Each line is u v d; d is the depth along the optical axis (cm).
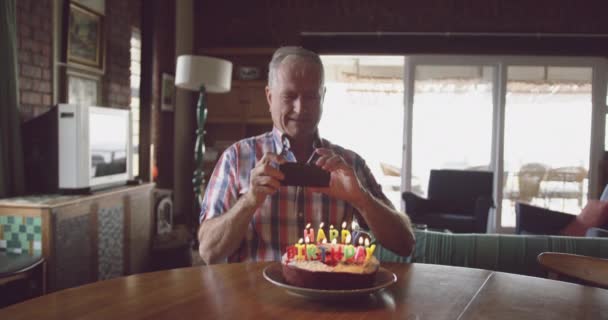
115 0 369
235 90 546
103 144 287
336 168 123
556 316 93
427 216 455
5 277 193
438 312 94
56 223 229
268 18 558
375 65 829
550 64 554
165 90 472
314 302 98
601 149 557
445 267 128
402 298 102
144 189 331
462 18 548
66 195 256
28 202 230
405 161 570
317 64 140
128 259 310
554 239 196
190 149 555
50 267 225
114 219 289
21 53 265
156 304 96
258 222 143
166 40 484
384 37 553
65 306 94
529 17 544
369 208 131
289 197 144
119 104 377
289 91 138
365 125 850
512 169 568
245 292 104
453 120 568
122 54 381
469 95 565
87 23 330
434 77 567
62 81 305
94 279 267
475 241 197
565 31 542
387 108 841
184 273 118
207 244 132
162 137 476
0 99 242
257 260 142
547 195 567
